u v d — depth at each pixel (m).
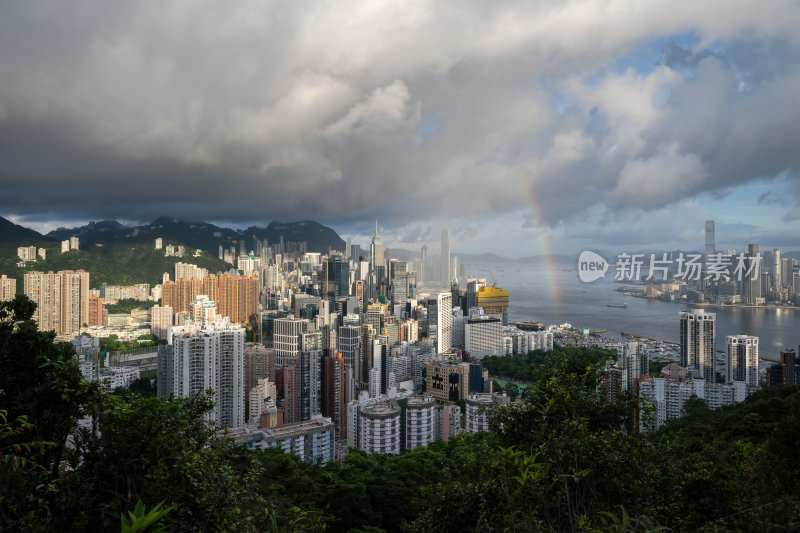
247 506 14.64
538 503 9.70
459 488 16.53
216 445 16.95
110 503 11.45
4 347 13.93
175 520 12.05
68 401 13.15
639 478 14.22
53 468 12.43
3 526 9.15
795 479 15.84
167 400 13.92
